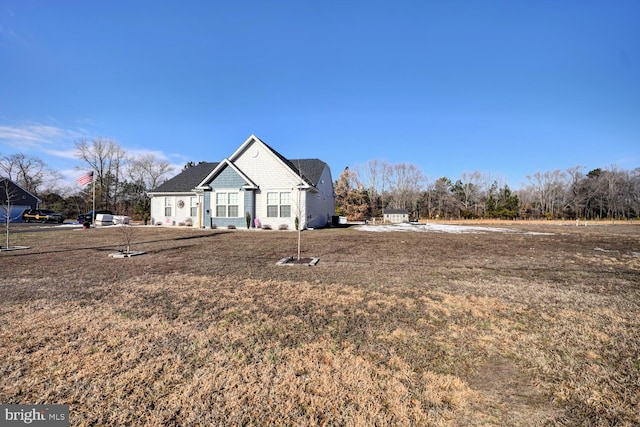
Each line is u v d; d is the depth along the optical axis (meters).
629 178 51.75
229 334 3.71
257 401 2.46
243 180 19.98
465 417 2.30
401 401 2.47
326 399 2.49
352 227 24.94
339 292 5.54
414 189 59.06
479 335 3.73
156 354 3.21
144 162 51.16
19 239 14.44
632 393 2.58
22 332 3.73
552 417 2.29
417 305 4.82
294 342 3.51
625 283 6.28
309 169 24.11
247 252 10.43
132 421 2.23
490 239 15.16
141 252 10.11
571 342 3.54
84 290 5.64
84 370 2.88
